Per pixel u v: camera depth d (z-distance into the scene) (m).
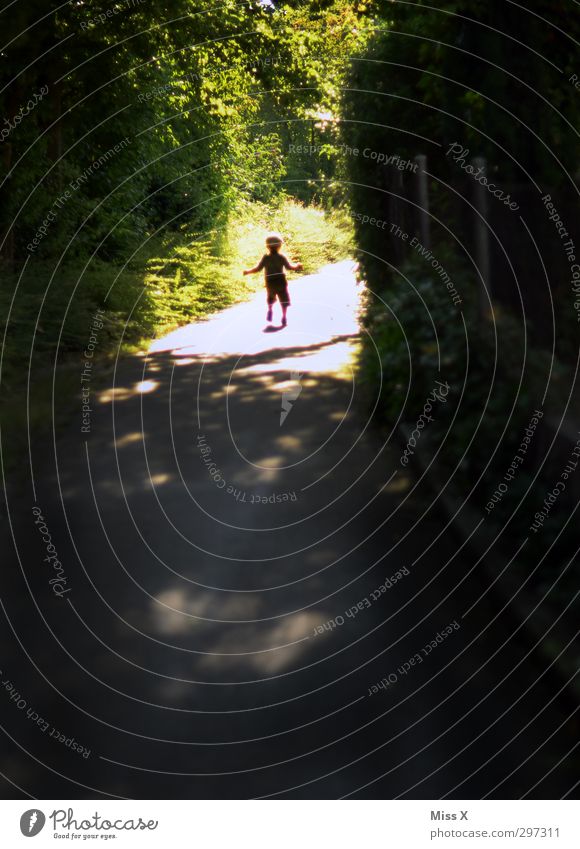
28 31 14.60
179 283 17.92
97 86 16.92
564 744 3.48
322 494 6.28
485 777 3.35
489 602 4.60
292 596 4.88
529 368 5.30
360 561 5.23
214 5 17.66
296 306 16.80
